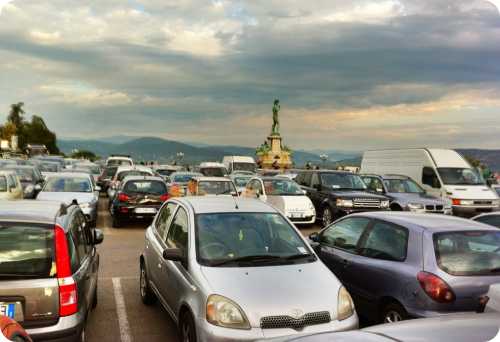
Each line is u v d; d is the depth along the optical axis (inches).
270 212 237.5
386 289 209.8
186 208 233.8
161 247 238.8
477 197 711.7
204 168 1028.5
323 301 179.0
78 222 217.2
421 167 788.0
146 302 266.2
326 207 625.9
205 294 176.6
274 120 2391.7
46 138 4338.1
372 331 114.4
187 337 187.0
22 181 718.5
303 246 219.5
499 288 170.2
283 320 170.1
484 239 207.2
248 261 200.1
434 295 188.7
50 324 162.7
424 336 107.3
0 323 128.2
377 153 941.2
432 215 241.6
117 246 450.9
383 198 617.9
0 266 163.5
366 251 233.1
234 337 165.0
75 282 170.2
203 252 201.6
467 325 114.4
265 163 2343.8
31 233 171.9
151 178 591.2
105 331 226.8
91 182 607.2
